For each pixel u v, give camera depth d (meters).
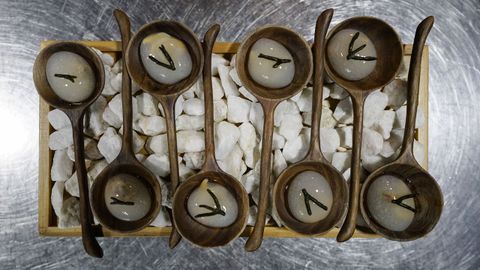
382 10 0.55
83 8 0.54
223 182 0.44
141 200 0.44
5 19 0.54
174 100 0.43
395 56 0.43
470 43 0.55
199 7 0.54
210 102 0.43
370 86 0.44
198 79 0.46
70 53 0.44
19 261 0.53
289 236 0.47
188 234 0.43
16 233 0.54
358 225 0.47
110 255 0.53
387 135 0.49
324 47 0.43
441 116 0.55
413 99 0.44
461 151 0.55
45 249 0.53
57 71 0.43
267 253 0.54
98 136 0.49
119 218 0.44
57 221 0.49
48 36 0.54
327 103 0.49
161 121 0.48
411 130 0.44
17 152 0.54
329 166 0.43
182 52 0.43
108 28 0.54
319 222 0.44
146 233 0.47
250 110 0.48
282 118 0.48
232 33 0.55
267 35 0.43
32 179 0.54
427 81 0.49
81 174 0.43
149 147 0.48
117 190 0.44
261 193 0.43
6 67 0.54
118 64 0.49
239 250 0.54
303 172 0.44
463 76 0.55
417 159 0.48
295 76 0.44
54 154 0.49
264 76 0.43
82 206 0.43
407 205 0.43
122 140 0.44
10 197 0.54
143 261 0.53
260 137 0.48
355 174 0.43
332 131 0.48
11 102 0.54
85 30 0.54
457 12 0.55
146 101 0.47
